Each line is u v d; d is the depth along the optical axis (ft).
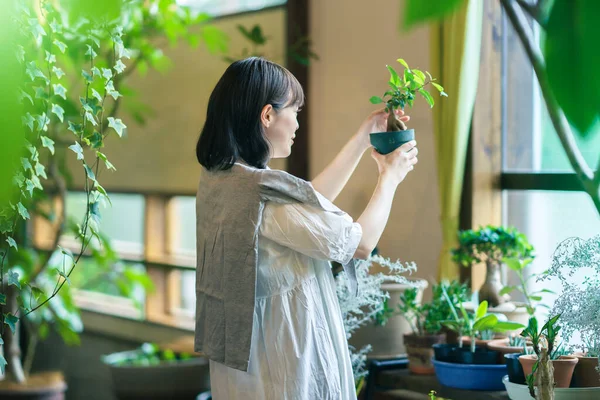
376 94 11.68
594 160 4.00
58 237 14.08
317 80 12.71
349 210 11.89
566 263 6.30
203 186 6.43
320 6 12.64
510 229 8.48
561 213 9.68
